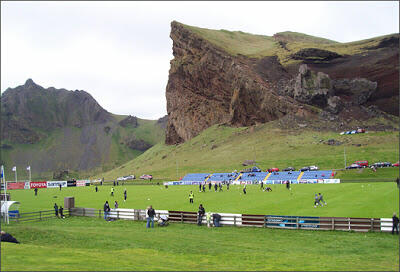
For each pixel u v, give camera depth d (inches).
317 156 4783.5
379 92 6702.8
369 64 6924.2
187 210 1977.1
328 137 5511.8
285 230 1421.0
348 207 1795.0
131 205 2292.1
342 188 2792.8
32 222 1752.0
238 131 6889.8
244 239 1262.3
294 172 4146.2
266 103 6771.7
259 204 2071.9
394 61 6732.3
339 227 1379.2
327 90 6461.6
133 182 5157.5
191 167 5551.2
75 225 1644.9
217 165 5349.4
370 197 2127.2
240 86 7175.2
